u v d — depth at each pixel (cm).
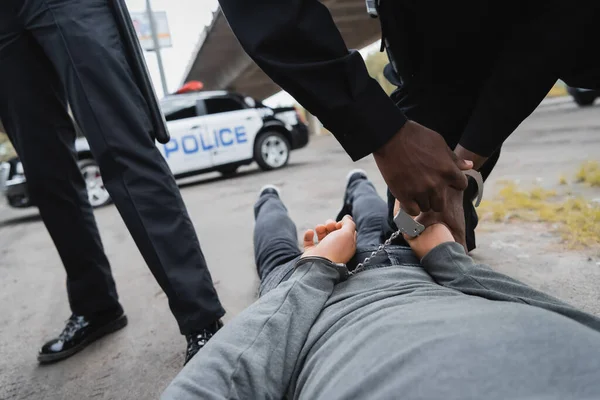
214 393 79
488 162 163
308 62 94
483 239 236
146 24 1967
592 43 123
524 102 124
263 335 90
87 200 186
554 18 118
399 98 160
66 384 159
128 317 210
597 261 190
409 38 142
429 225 117
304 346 92
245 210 447
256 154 775
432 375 59
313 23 92
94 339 188
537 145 558
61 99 174
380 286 102
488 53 139
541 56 120
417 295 91
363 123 95
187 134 716
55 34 142
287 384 90
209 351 88
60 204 176
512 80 123
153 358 169
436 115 152
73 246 179
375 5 138
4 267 367
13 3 151
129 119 145
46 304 252
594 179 308
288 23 91
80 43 141
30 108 165
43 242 468
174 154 705
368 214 190
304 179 600
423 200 102
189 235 153
